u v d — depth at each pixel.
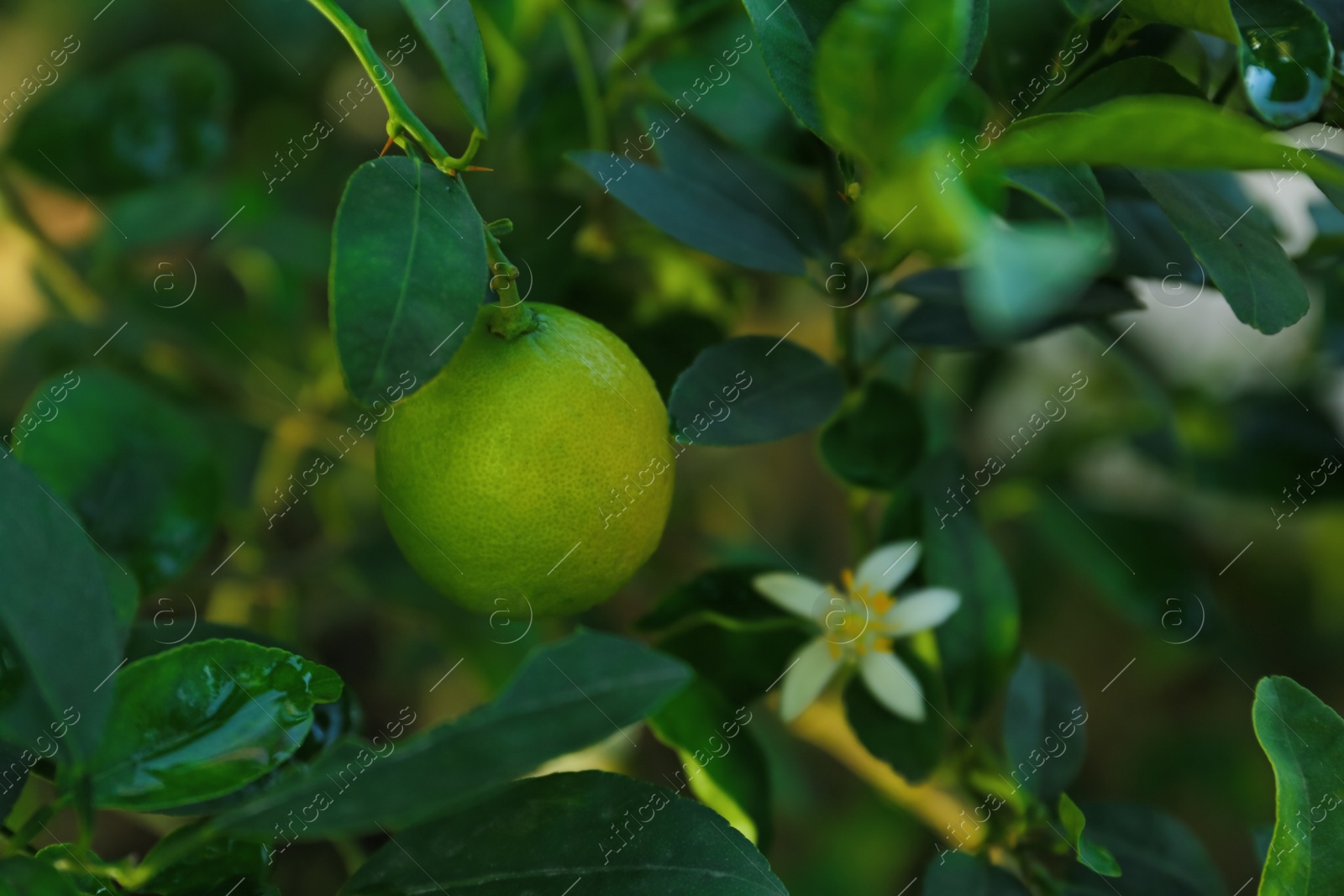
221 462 0.49
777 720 0.60
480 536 0.42
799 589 0.48
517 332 0.42
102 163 0.53
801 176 0.52
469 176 0.53
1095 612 0.74
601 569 0.43
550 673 0.39
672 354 0.51
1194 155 0.38
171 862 0.41
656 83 0.50
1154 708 0.73
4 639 0.40
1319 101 0.43
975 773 0.49
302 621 0.62
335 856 0.59
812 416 0.45
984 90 0.48
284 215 0.60
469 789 0.38
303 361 0.61
